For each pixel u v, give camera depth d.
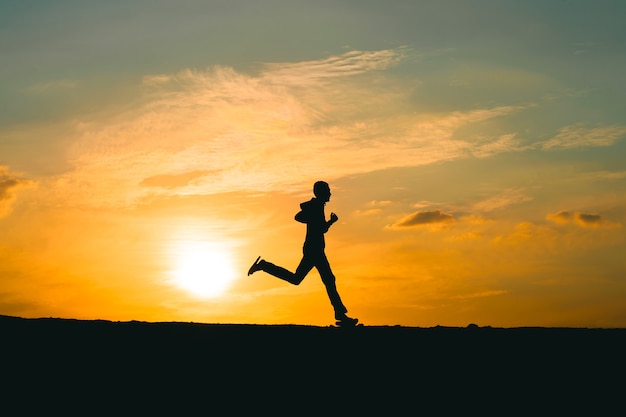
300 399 9.64
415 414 9.30
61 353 10.70
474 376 10.22
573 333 11.66
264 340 11.27
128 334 11.40
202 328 11.77
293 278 13.05
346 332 11.64
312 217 13.09
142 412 9.30
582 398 9.63
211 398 9.64
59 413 9.24
